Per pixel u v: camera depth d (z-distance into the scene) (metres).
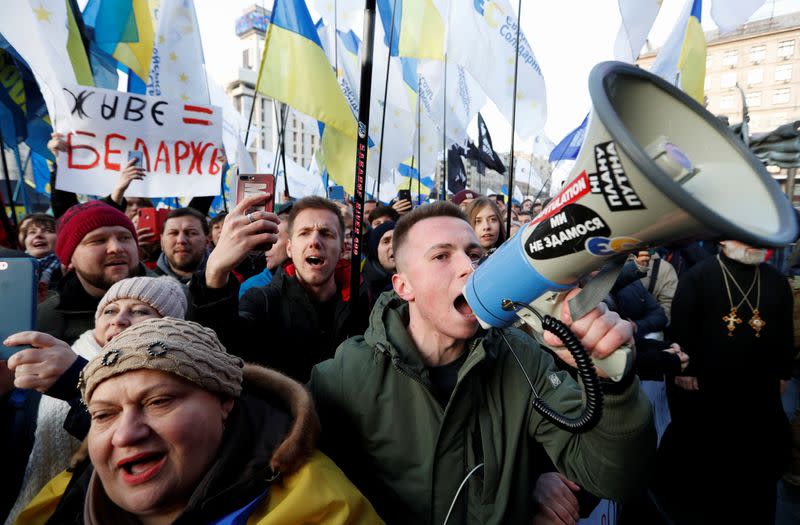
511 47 4.05
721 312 2.45
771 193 0.64
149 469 0.85
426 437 1.18
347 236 3.81
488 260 0.91
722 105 36.59
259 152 9.27
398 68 5.52
